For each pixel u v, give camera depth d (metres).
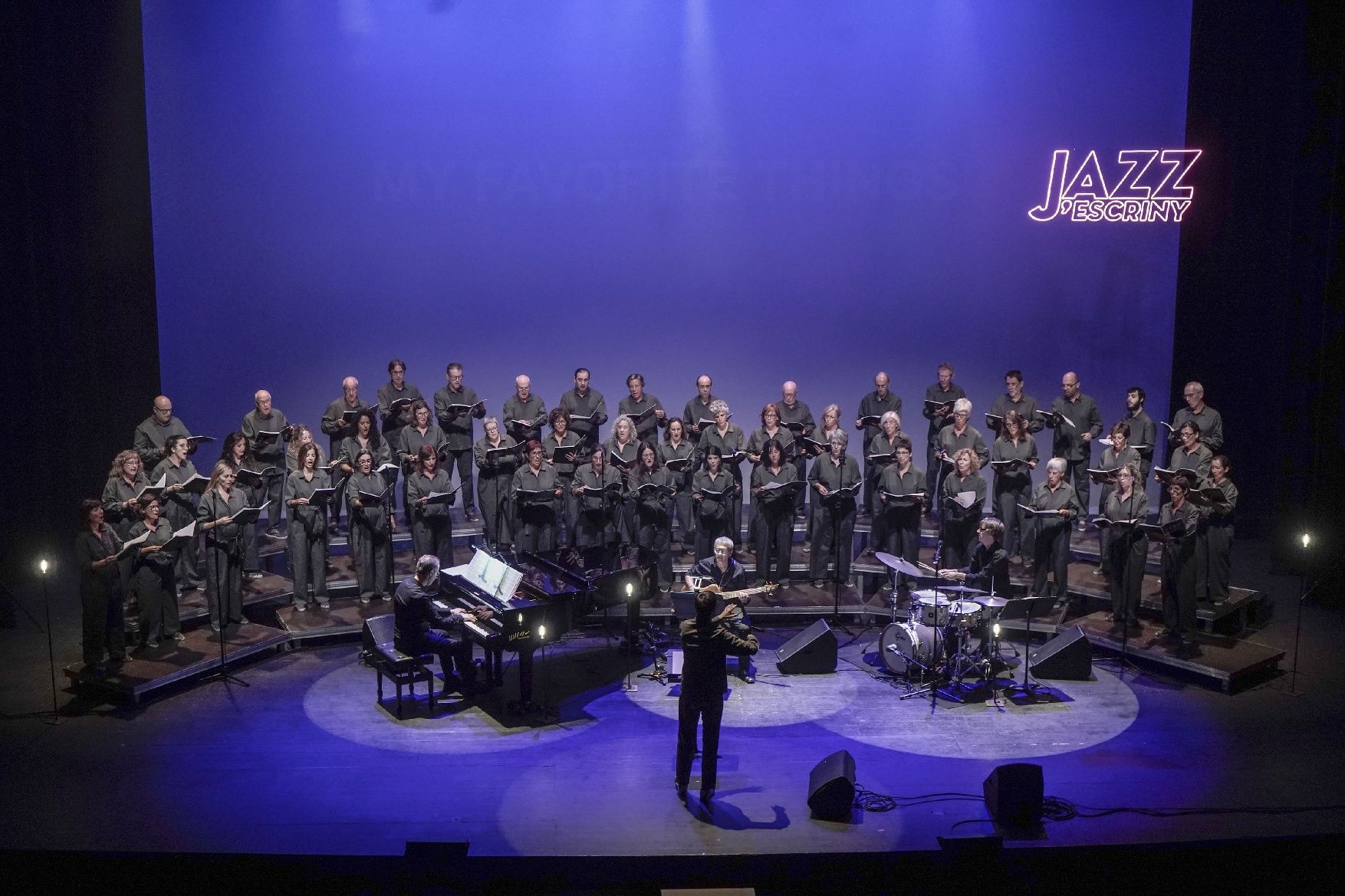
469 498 13.12
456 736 8.59
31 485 12.27
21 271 11.95
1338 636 10.73
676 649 10.28
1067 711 9.09
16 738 8.47
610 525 11.73
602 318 14.12
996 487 11.86
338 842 6.98
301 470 10.76
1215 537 10.36
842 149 13.91
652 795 7.66
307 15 13.29
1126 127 13.81
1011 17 13.66
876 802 7.54
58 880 6.54
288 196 13.55
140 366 13.38
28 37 12.05
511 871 6.74
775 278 14.14
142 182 13.24
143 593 9.72
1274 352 13.56
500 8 13.47
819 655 9.91
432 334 13.98
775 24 13.64
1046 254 14.11
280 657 10.24
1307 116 12.03
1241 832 7.11
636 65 13.66
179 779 7.84
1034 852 6.81
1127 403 12.88
